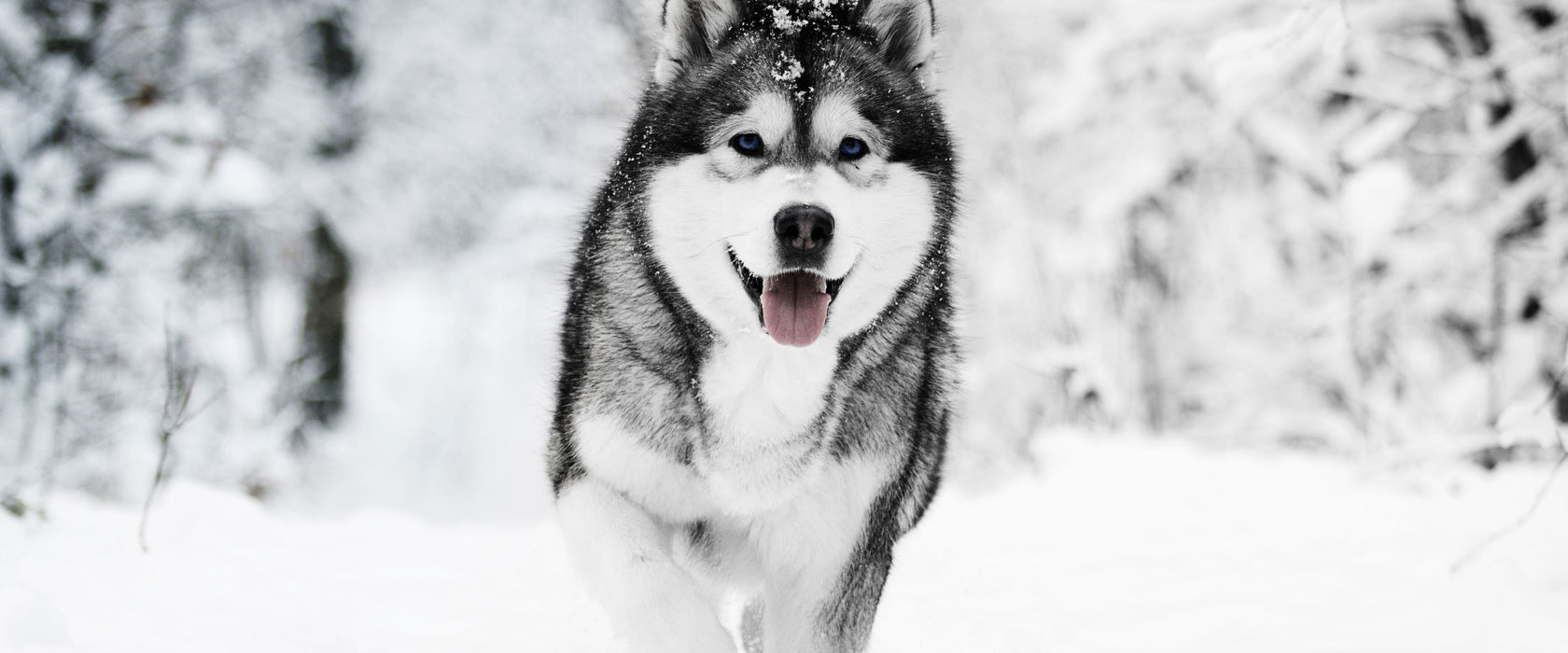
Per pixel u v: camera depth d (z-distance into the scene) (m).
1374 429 7.52
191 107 8.77
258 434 8.47
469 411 13.55
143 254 8.26
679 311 2.83
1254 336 9.16
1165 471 6.65
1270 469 6.62
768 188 2.75
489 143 11.23
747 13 3.14
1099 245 8.77
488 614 3.31
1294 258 9.09
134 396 7.71
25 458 6.88
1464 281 7.29
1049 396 9.10
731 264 2.82
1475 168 7.10
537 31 11.09
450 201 11.41
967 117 8.91
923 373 3.13
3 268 7.34
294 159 10.72
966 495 7.29
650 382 2.81
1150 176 8.41
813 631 2.91
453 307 12.41
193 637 2.73
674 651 2.53
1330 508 5.34
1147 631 3.34
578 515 2.80
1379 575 3.85
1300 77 7.66
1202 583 3.91
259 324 10.91
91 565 3.49
